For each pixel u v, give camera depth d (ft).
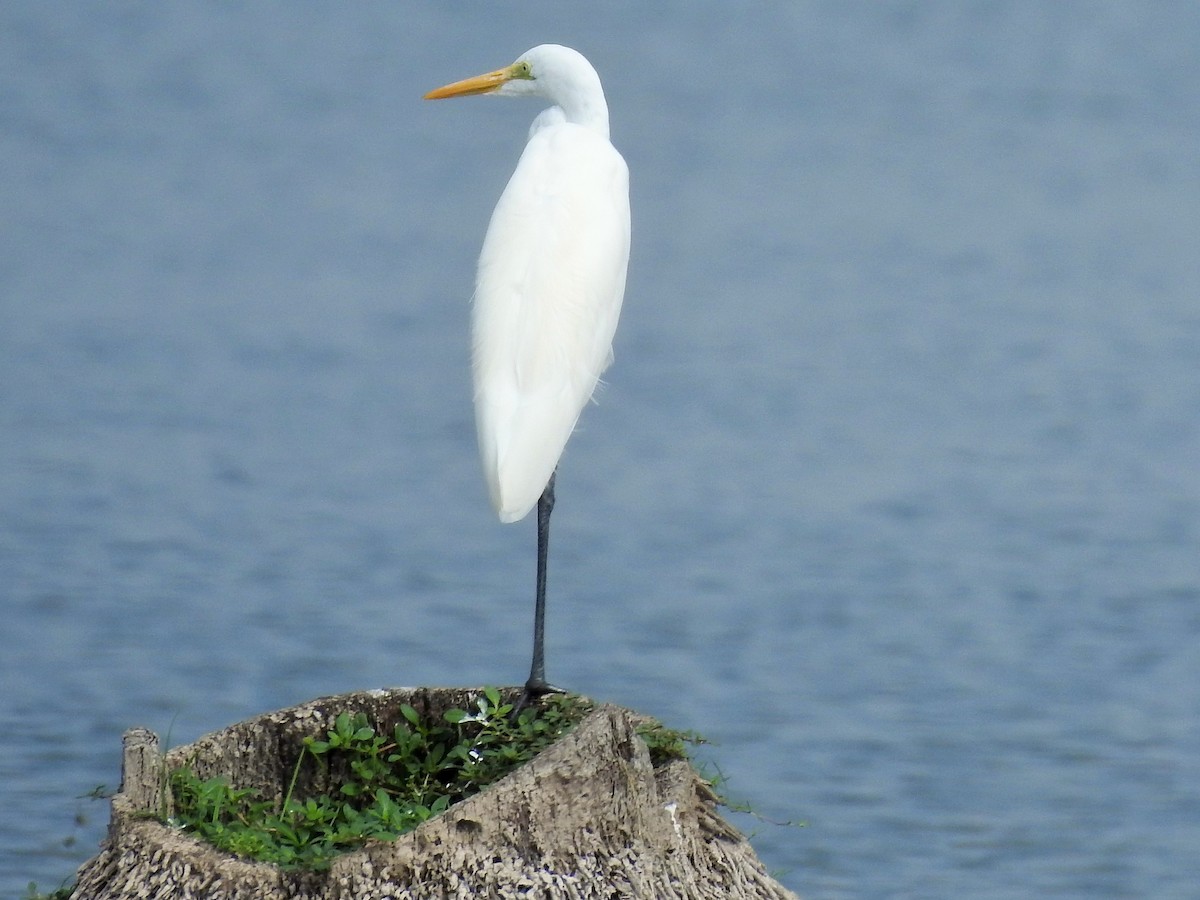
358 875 16.12
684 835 17.26
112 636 42.68
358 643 42.93
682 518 54.39
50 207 94.58
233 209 95.50
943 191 101.86
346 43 141.79
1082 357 72.74
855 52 142.31
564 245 22.21
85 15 149.69
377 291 80.12
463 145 113.29
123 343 70.79
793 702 40.73
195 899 16.26
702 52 140.26
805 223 94.94
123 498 53.83
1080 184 103.14
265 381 66.90
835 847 33.58
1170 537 53.26
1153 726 39.78
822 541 52.75
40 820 31.91
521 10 153.07
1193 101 124.98
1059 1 159.63
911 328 76.54
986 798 35.86
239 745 19.53
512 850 16.34
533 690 20.35
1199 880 32.53
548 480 21.44
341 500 54.80
